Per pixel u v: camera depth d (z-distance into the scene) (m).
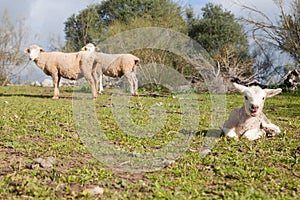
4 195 3.77
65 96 16.88
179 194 3.89
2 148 5.84
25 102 13.52
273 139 6.93
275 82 25.70
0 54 29.08
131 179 4.50
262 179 4.53
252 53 26.78
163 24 24.77
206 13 37.56
